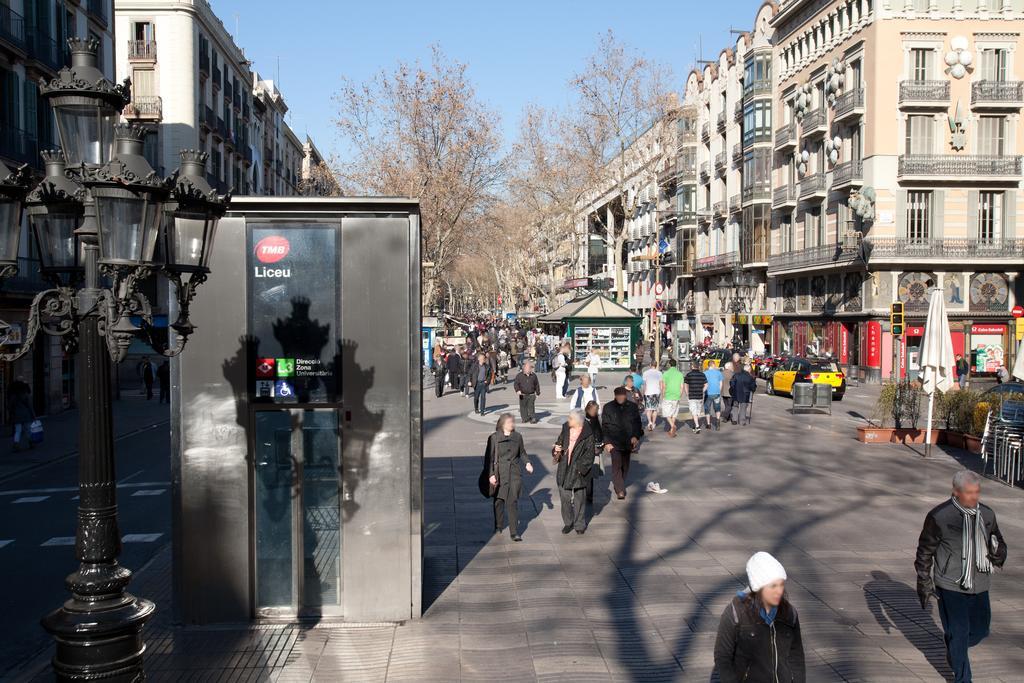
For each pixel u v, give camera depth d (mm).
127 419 27453
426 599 8438
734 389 23234
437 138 42156
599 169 45406
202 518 7797
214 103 50469
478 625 7719
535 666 6773
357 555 7848
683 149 63938
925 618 7785
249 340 7820
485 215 46781
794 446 18859
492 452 10688
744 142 52688
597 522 11648
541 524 11547
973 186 39906
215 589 7816
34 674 7020
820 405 25234
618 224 82812
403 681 6531
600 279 69875
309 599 7949
